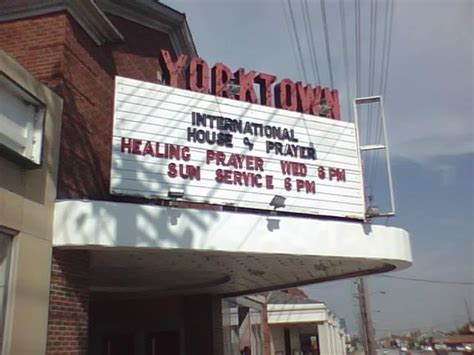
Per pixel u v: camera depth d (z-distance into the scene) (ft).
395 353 238.89
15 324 27.81
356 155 42.91
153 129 37.35
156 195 36.27
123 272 46.47
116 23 47.75
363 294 99.35
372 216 41.68
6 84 28.78
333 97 44.01
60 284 31.86
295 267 45.29
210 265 43.96
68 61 36.55
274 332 121.70
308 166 41.32
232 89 41.06
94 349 62.08
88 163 37.47
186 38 55.57
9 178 28.66
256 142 40.19
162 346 61.41
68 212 31.96
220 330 63.26
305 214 40.27
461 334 317.22
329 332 113.50
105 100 41.29
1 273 27.94
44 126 31.30
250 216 36.06
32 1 37.01
